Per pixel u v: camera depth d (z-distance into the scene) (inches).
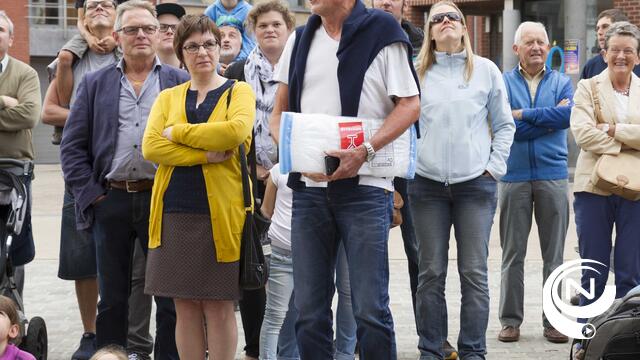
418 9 1657.2
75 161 462.6
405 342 549.3
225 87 422.3
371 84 370.0
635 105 502.0
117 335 462.3
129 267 463.8
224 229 407.5
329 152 361.4
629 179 487.2
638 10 1450.5
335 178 361.7
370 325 369.7
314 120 365.7
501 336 550.3
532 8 1562.5
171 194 410.3
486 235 474.0
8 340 398.9
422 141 472.7
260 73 514.9
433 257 476.4
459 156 467.8
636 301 413.1
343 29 369.4
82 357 517.0
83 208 458.6
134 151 454.0
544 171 550.0
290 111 383.2
